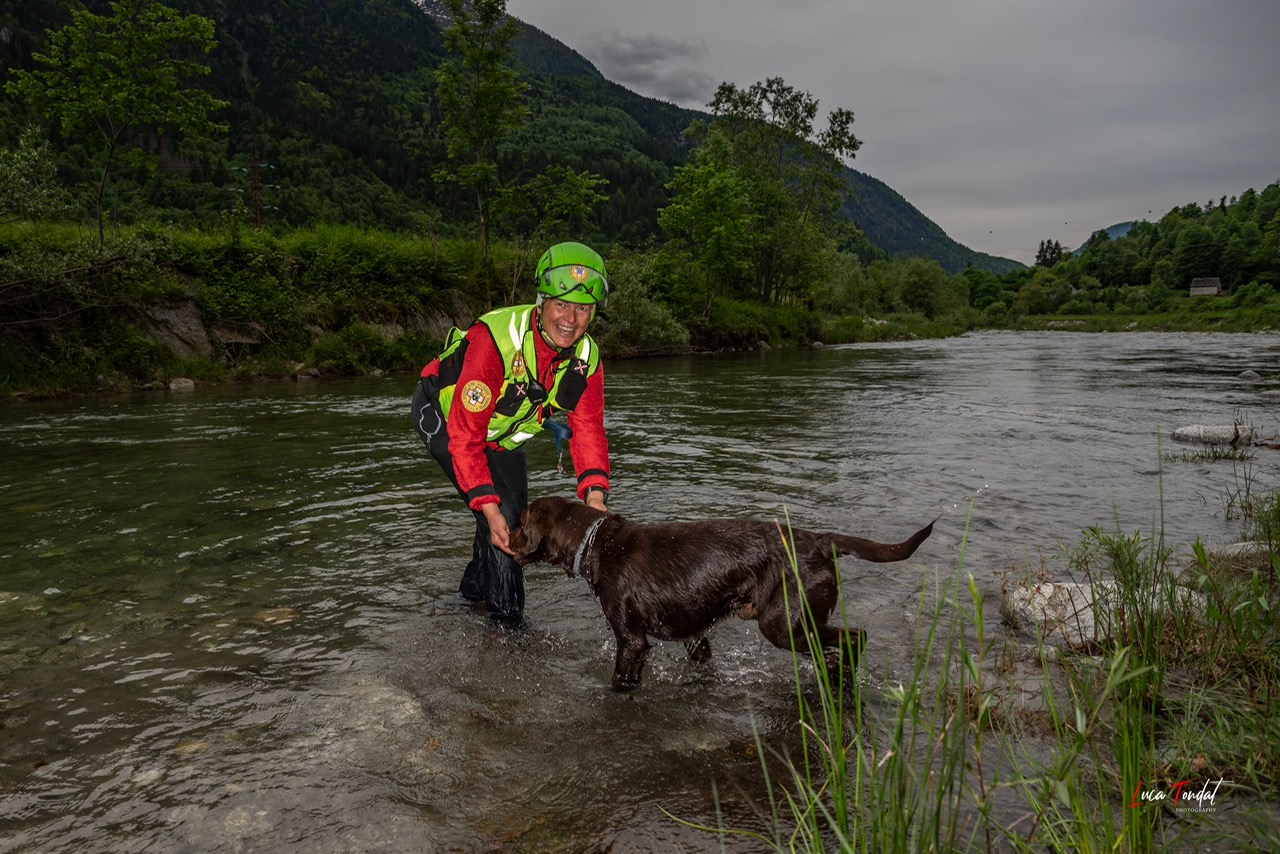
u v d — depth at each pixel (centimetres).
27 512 616
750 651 377
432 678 337
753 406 1355
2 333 1463
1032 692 310
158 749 277
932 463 815
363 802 243
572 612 420
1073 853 200
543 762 269
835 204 4747
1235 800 232
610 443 956
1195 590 373
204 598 431
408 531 566
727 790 251
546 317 368
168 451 886
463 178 2570
